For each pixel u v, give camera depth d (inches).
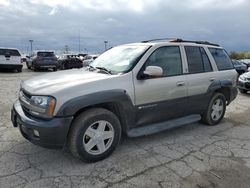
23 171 132.2
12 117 154.6
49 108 127.5
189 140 181.6
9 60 681.6
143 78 156.9
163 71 171.3
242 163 147.9
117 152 157.2
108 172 133.4
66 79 146.9
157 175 131.6
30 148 159.2
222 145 174.4
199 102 197.0
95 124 141.4
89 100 134.0
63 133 129.1
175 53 182.7
